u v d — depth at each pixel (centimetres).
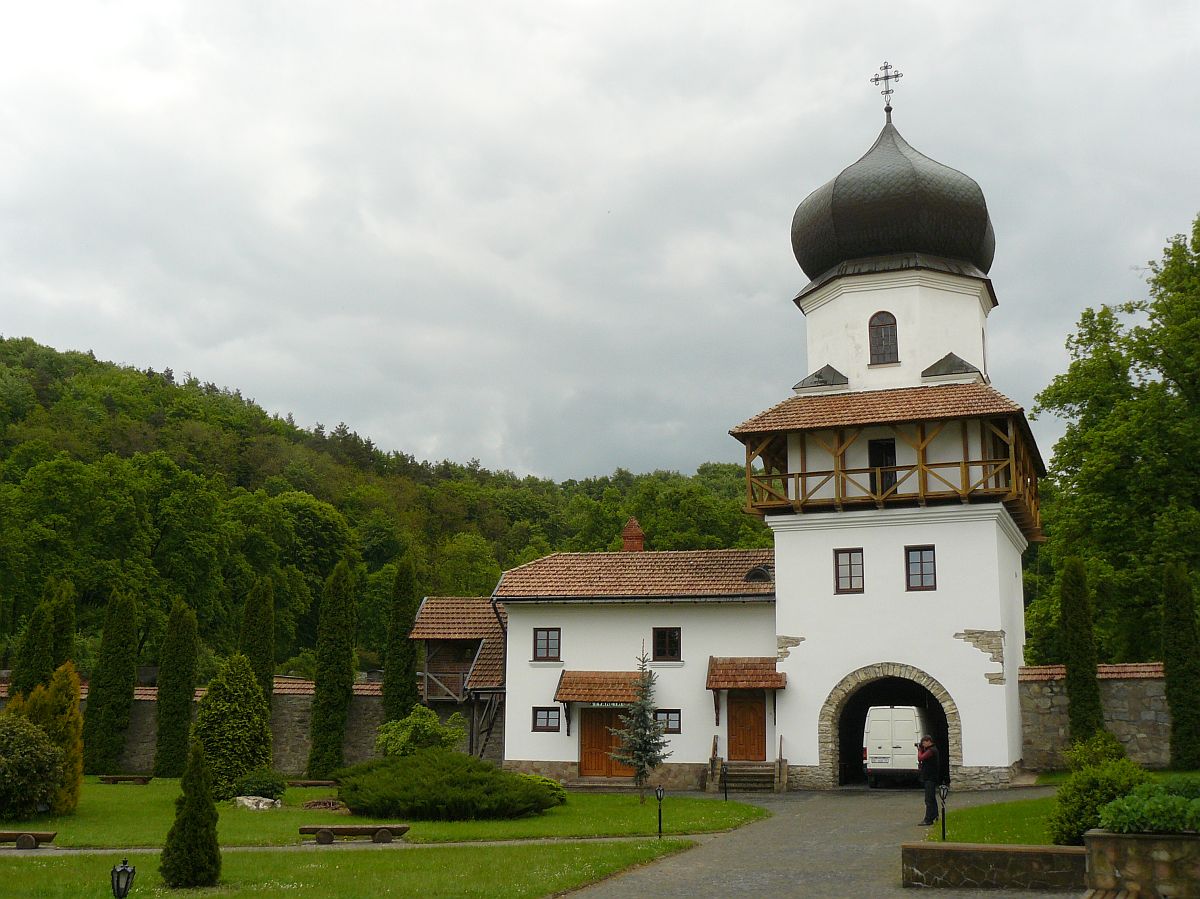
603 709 3612
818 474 3403
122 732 3938
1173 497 3553
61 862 1905
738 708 3484
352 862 1900
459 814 2556
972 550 3262
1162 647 3212
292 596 7388
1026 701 3359
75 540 5806
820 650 3353
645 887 1677
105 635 3988
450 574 9362
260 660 3978
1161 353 3703
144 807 2847
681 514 6888
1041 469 3891
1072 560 3341
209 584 6341
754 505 3438
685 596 3566
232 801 2980
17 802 2530
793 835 2264
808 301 3850
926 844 1678
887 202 3650
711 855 2002
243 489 9012
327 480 11306
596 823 2458
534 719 3653
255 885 1661
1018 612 3681
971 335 3706
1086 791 1748
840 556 3397
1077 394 3822
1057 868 1614
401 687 3881
